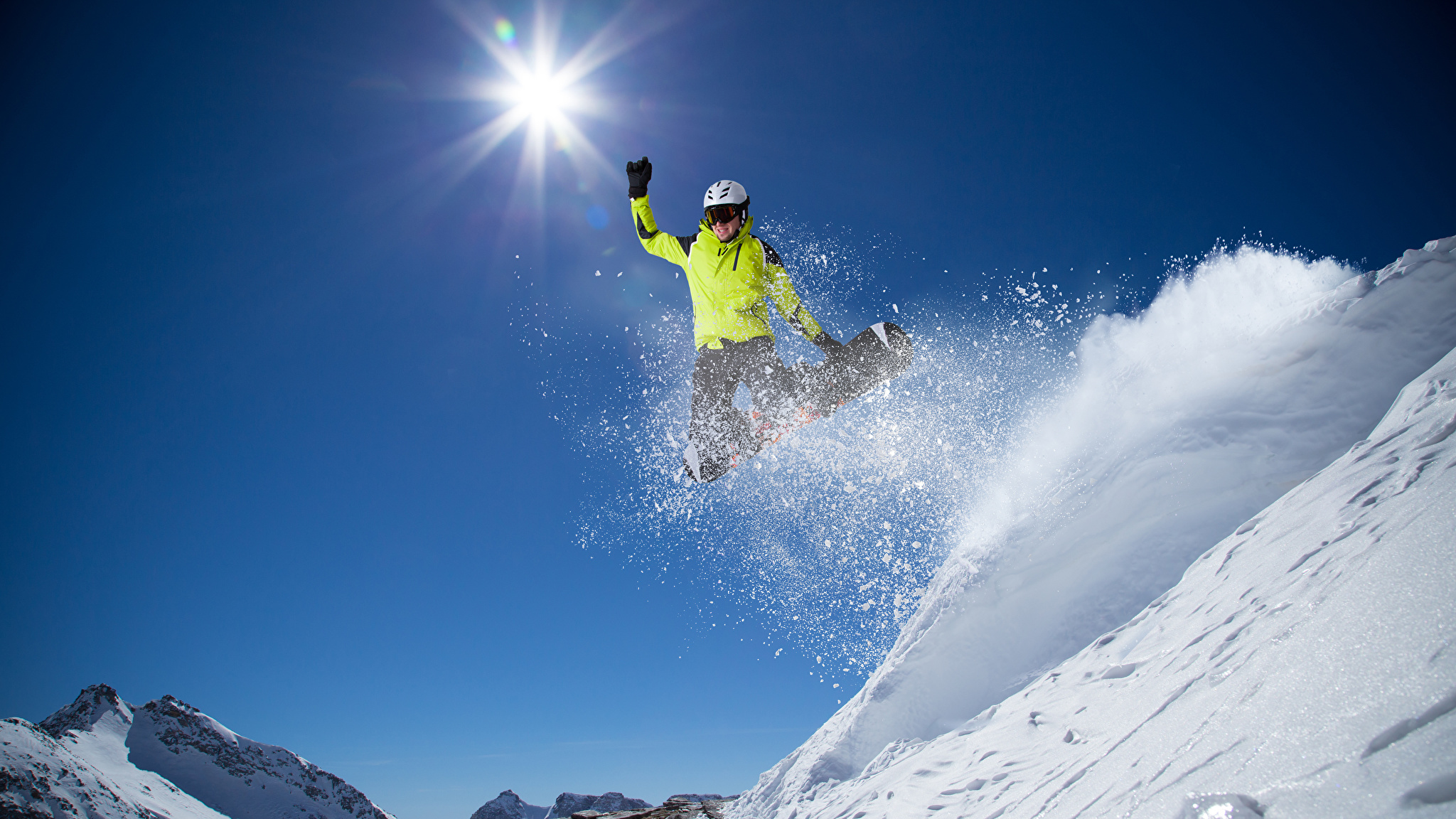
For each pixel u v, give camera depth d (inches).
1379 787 42.3
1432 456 103.0
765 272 173.3
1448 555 60.6
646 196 182.2
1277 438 241.3
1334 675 59.1
